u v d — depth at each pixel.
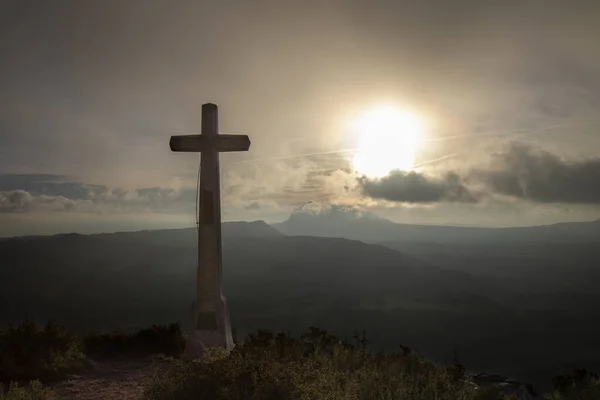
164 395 7.71
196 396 7.51
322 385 7.79
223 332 13.12
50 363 11.66
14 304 129.00
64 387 10.63
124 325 116.69
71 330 14.30
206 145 13.82
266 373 7.74
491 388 8.97
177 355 13.88
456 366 10.06
